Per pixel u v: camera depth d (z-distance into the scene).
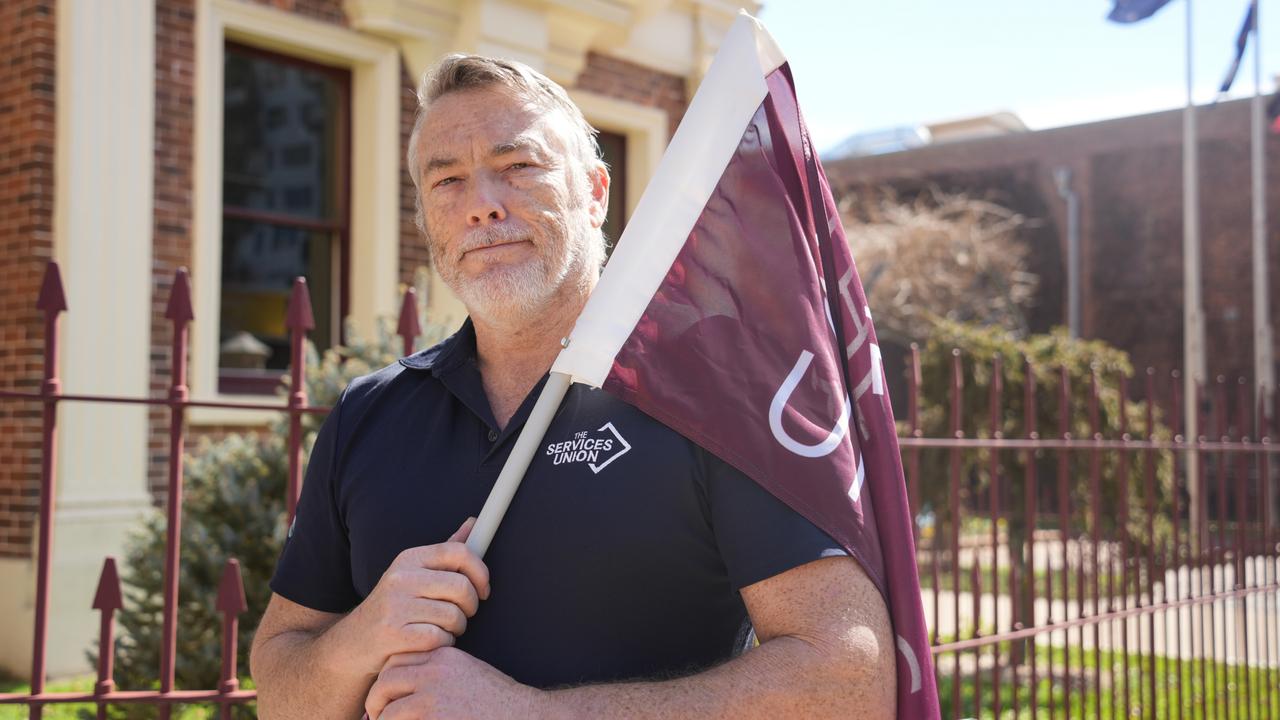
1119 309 21.91
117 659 4.27
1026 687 6.26
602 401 1.55
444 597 1.44
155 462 6.16
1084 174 22.27
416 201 1.80
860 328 1.61
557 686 1.47
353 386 1.84
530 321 1.69
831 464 1.44
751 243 1.58
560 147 1.70
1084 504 7.75
